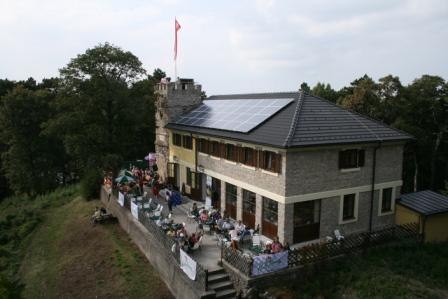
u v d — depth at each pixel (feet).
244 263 60.18
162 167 126.21
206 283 58.08
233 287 61.46
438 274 64.69
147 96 116.06
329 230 75.87
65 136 112.16
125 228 96.27
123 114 113.91
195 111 115.85
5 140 175.73
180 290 64.23
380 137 78.02
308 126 73.61
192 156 104.53
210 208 91.35
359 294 58.13
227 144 88.02
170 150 118.93
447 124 151.43
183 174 111.65
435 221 80.84
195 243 70.59
